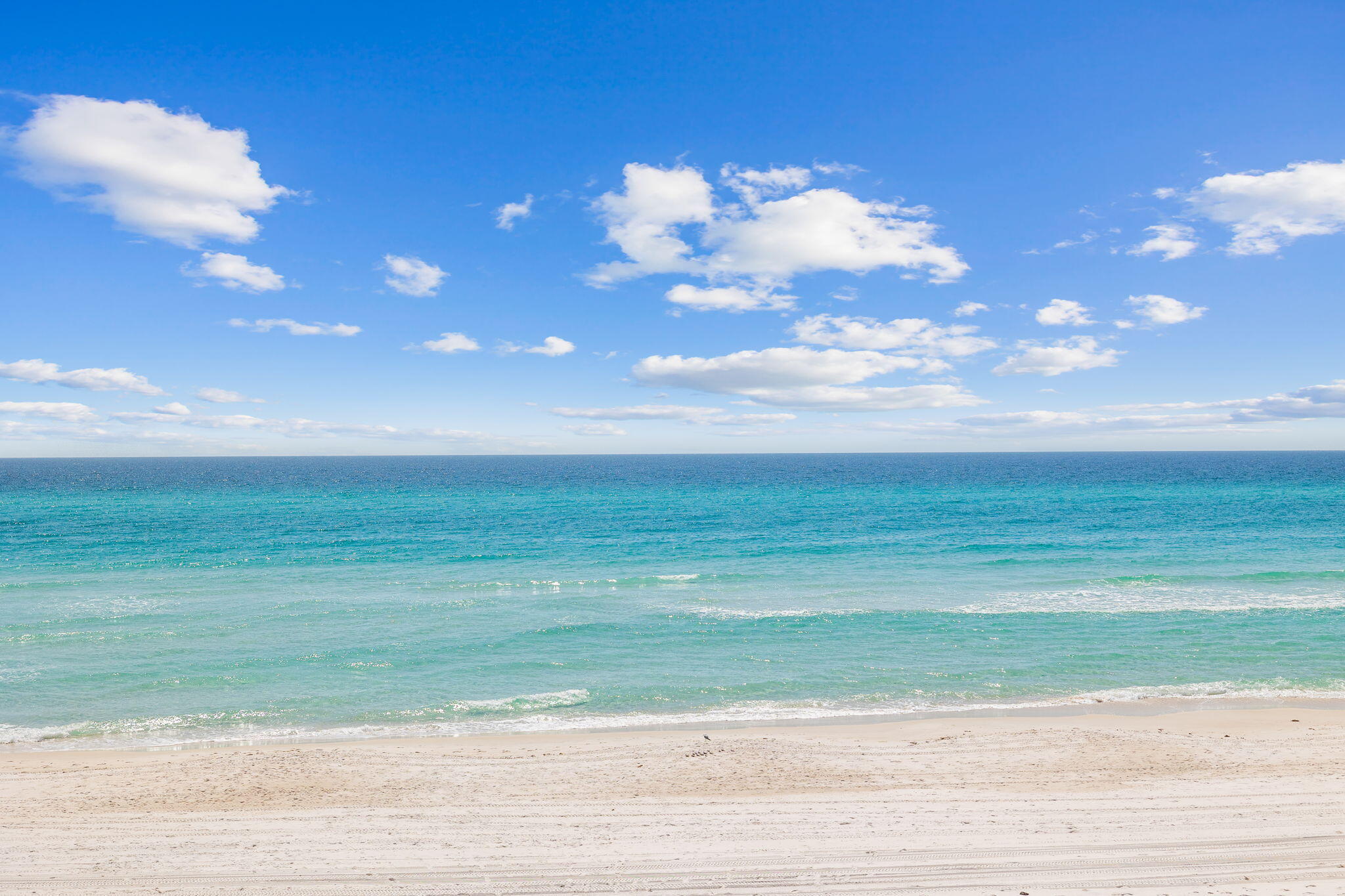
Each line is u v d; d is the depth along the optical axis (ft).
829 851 25.07
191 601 82.53
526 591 88.63
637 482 364.99
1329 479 338.13
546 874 23.58
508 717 47.03
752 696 50.98
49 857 25.25
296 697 50.62
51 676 54.65
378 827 28.22
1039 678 54.24
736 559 116.06
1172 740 39.60
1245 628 67.41
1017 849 24.80
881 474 436.35
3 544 134.21
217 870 24.16
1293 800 29.30
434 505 226.79
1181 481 332.19
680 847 25.77
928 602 80.84
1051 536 139.85
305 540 142.61
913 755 38.24
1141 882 21.99
